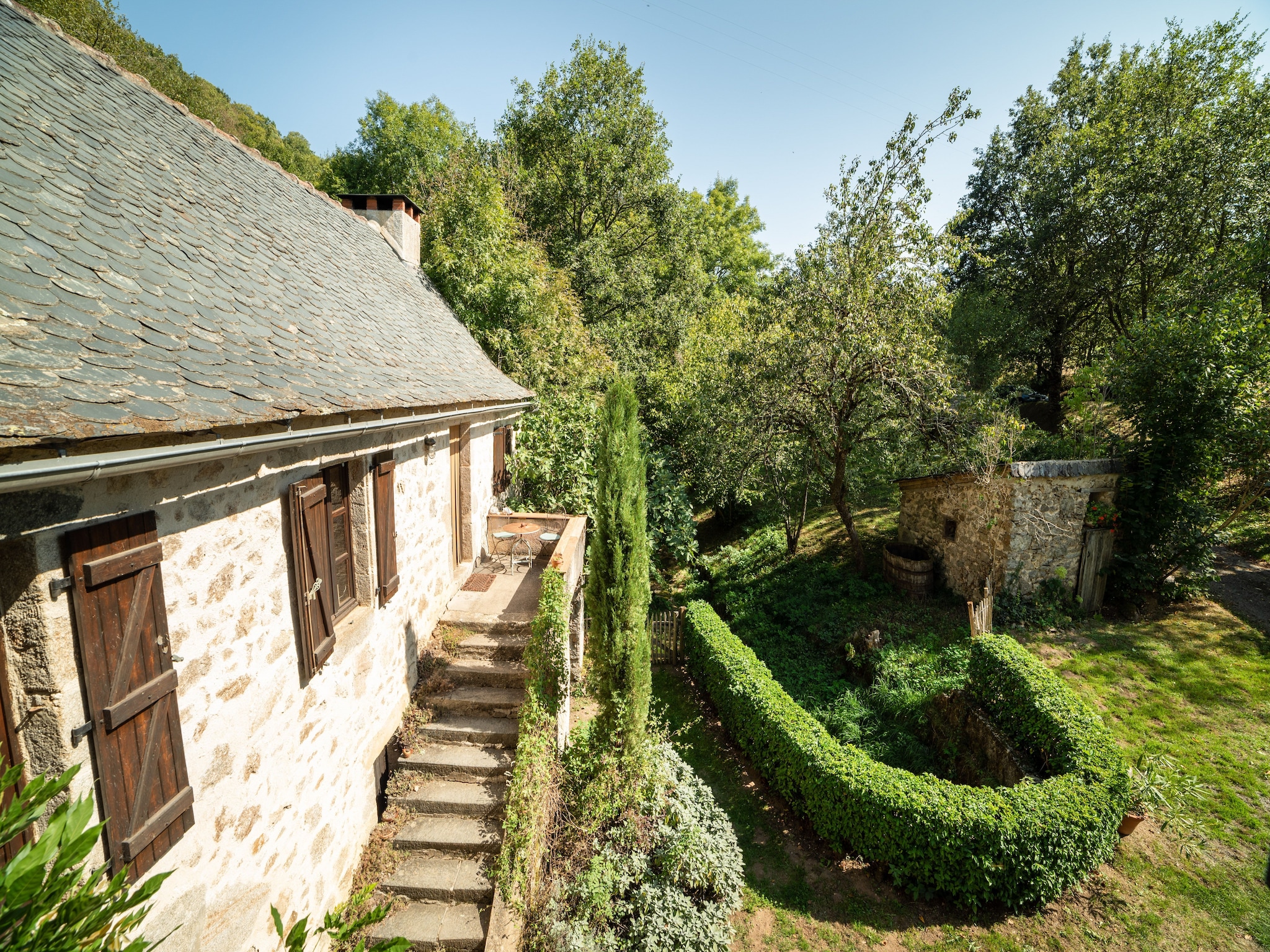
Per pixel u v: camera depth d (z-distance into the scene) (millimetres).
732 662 9805
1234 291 12586
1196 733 8047
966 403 11906
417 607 6734
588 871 5723
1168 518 10812
